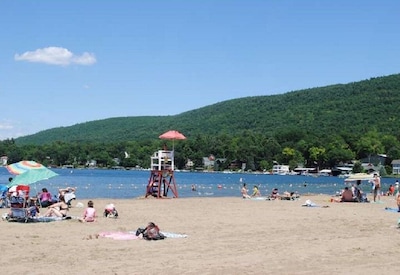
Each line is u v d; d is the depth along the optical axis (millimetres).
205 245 16078
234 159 177500
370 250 15492
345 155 166750
